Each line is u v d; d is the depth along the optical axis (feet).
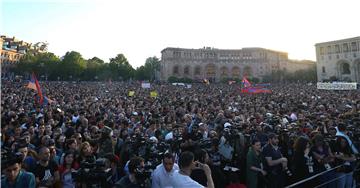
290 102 94.89
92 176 19.66
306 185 26.21
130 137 31.60
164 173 18.72
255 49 501.97
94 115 53.52
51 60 437.58
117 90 180.96
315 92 159.12
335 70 388.37
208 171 18.20
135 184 18.29
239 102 95.96
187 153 17.80
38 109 59.72
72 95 121.90
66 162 24.58
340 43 382.42
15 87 168.35
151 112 61.93
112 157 24.94
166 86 253.44
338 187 26.73
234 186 24.06
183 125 42.06
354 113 52.44
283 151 31.83
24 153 22.86
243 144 30.19
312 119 47.65
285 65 539.29
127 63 511.81
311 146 27.81
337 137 29.04
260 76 492.95
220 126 38.22
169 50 488.44
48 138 28.66
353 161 27.78
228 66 503.61
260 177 26.53
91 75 456.45
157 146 27.61
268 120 48.67
